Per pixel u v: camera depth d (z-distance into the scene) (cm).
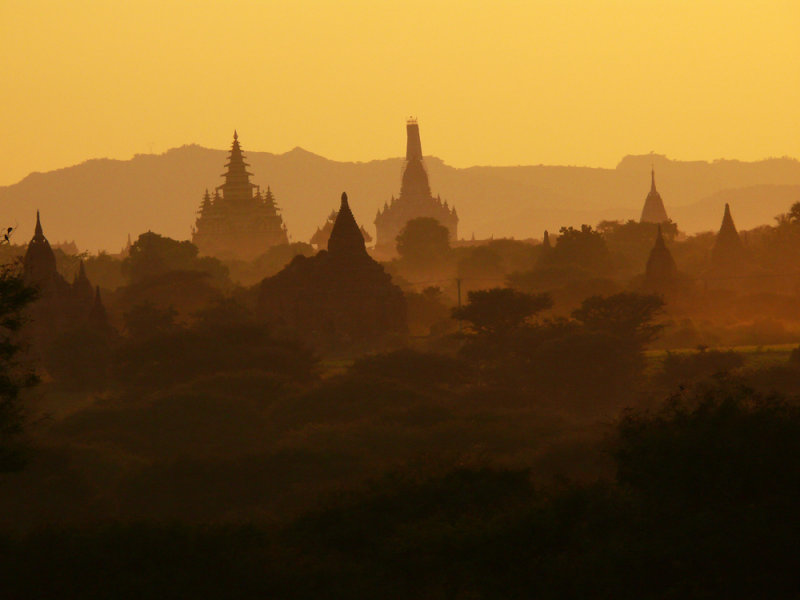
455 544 14225
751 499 13462
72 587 14275
